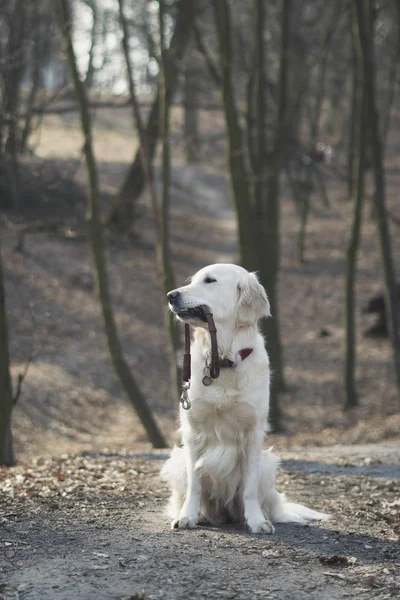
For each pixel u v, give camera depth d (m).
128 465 8.52
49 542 5.27
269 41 25.55
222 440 5.75
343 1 21.06
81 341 20.64
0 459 9.20
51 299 22.45
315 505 6.89
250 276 5.86
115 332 14.25
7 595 4.30
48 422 15.76
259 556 5.05
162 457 9.58
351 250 18.19
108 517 5.99
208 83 27.12
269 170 18.22
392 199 39.62
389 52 26.34
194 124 40.91
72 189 25.20
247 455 5.77
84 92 14.02
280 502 6.14
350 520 6.21
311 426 16.56
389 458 9.96
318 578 4.66
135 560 4.90
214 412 5.68
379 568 4.89
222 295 5.67
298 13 26.12
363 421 16.59
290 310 26.27
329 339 23.42
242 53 22.59
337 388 19.30
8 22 19.59
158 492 7.03
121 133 43.00
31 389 16.97
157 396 18.67
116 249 28.72
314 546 5.35
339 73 30.34
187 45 20.03
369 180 42.34
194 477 5.82
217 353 5.49
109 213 28.28
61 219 22.92
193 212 39.28
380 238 15.80
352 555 5.17
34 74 21.38
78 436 15.45
